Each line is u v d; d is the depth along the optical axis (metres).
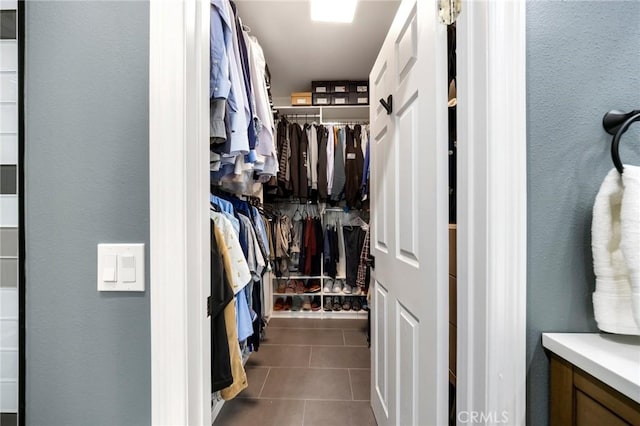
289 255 3.04
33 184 0.65
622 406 0.48
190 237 0.64
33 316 0.65
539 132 0.64
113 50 0.64
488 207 0.64
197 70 0.67
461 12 0.71
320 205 3.13
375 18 1.92
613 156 0.58
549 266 0.64
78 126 0.65
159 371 0.62
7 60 0.64
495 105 0.63
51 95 0.65
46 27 0.65
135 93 0.64
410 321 0.96
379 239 1.34
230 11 1.17
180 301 0.62
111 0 0.64
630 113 0.60
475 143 0.67
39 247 0.65
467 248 0.69
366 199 2.80
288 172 2.77
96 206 0.65
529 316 0.64
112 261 0.64
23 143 0.64
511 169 0.63
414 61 0.92
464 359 0.70
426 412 0.83
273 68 2.57
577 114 0.64
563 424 0.59
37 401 0.65
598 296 0.59
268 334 2.57
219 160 1.13
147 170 0.64
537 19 0.64
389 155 1.18
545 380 0.63
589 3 0.64
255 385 1.76
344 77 2.76
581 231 0.64
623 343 0.58
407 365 0.98
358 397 1.64
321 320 2.96
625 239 0.54
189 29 0.64
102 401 0.65
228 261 1.20
